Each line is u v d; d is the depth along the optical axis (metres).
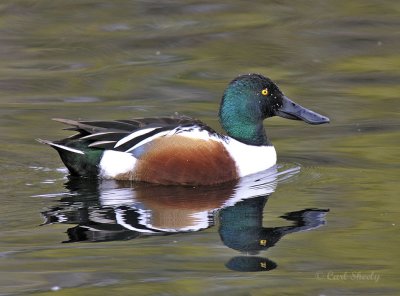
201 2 24.86
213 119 17.41
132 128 14.70
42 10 24.16
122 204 13.30
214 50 21.64
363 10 24.06
